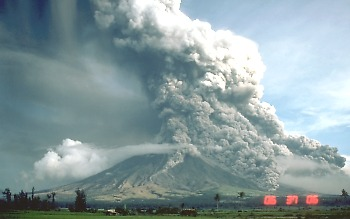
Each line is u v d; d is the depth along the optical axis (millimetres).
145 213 185500
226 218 128125
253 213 168250
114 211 181750
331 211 163000
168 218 127812
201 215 156875
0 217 121000
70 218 119875
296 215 136500
